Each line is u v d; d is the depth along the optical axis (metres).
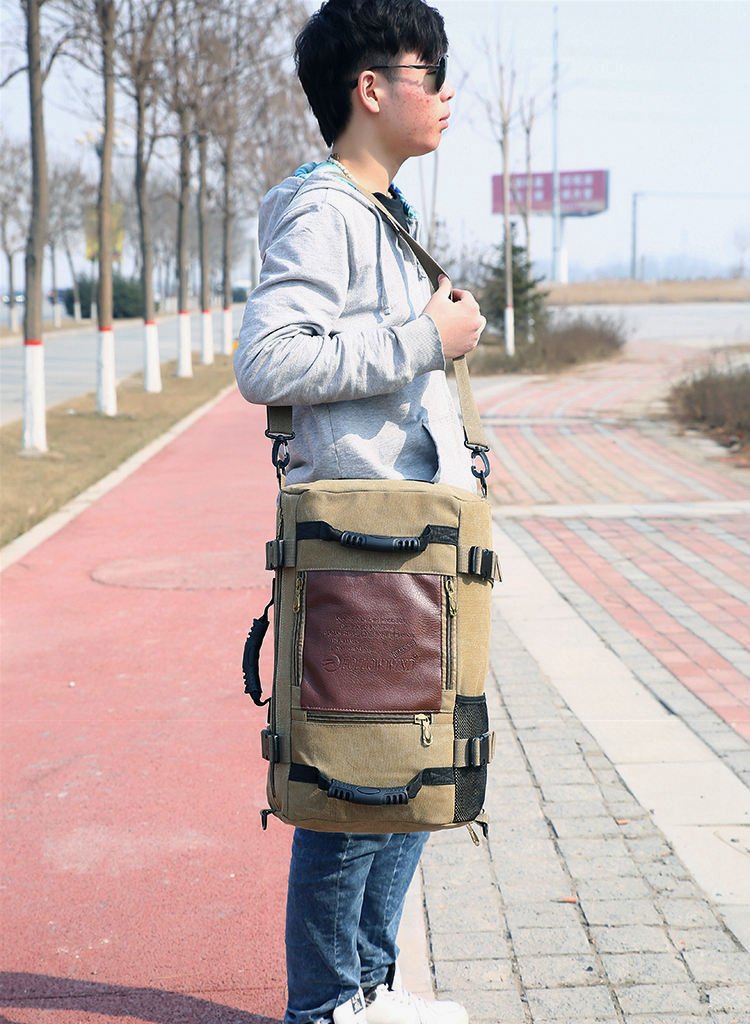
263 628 2.02
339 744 1.82
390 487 1.84
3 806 3.77
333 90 1.98
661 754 4.05
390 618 1.81
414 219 2.12
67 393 22.12
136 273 75.38
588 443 13.87
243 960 2.80
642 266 116.44
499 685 4.89
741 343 30.88
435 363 1.87
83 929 2.97
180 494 10.62
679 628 5.83
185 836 3.53
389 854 2.13
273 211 2.01
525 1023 2.42
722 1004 2.48
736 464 12.13
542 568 7.36
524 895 3.01
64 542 8.43
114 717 4.65
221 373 27.44
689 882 3.07
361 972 2.18
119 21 17.47
